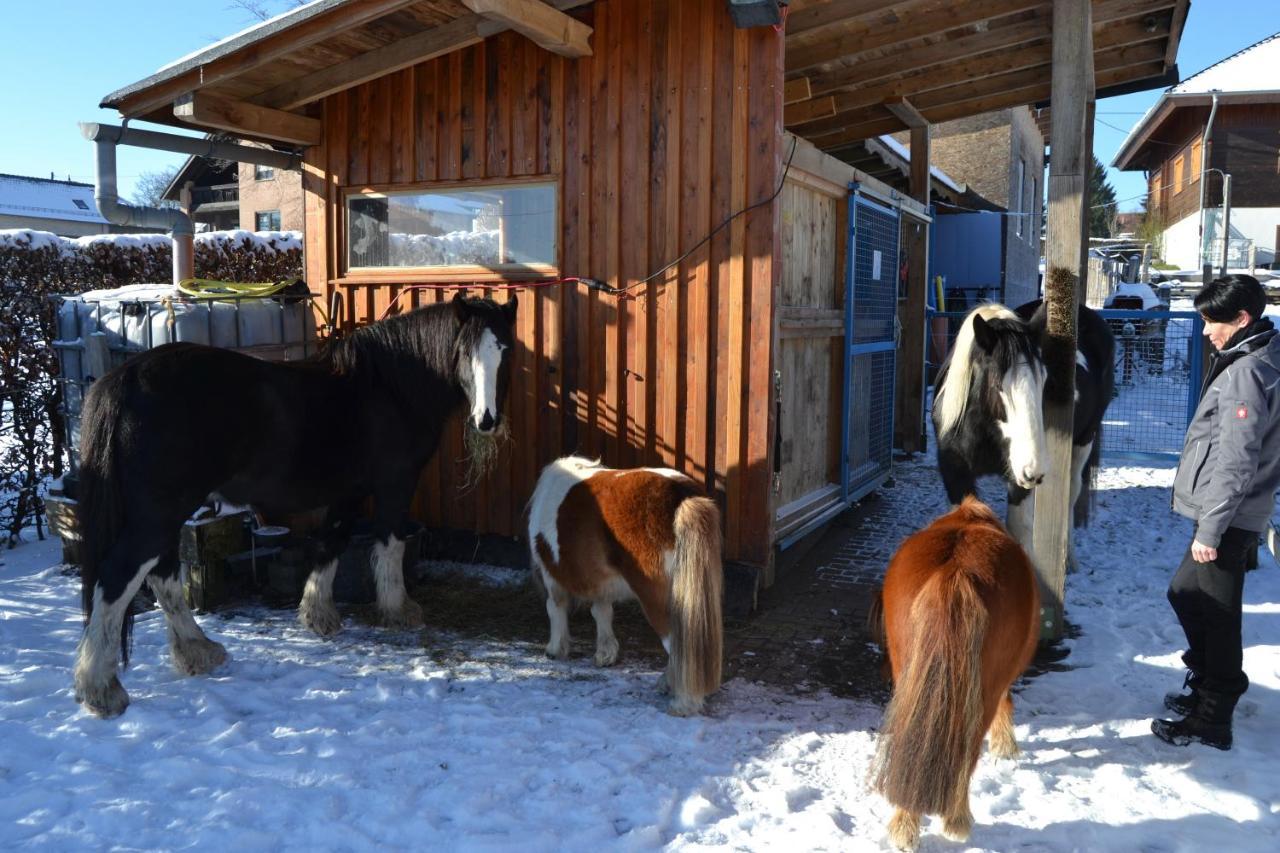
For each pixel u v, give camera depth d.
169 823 2.71
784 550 5.80
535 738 3.36
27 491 6.21
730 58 4.69
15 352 6.14
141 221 5.48
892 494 7.57
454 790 2.93
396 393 4.57
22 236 6.79
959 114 8.48
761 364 4.74
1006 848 2.66
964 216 13.40
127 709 3.55
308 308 5.74
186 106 5.08
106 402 3.57
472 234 5.59
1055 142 4.19
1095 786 3.06
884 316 7.33
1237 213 23.17
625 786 3.00
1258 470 3.13
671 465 5.07
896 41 6.24
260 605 5.05
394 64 5.09
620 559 3.65
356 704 3.68
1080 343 5.64
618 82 5.01
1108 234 44.19
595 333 5.24
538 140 5.29
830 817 2.80
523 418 5.51
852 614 4.88
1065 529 4.29
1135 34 6.20
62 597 5.04
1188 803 2.94
